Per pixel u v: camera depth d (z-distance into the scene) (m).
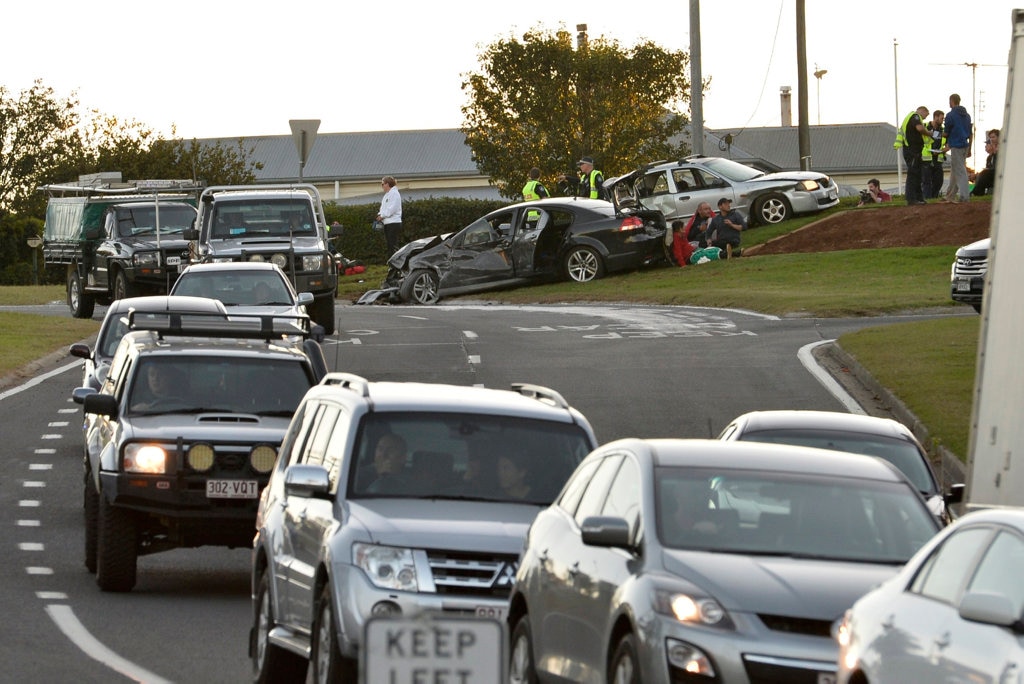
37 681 30.19
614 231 122.94
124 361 46.34
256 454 41.31
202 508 40.97
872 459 27.22
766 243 130.88
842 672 21.66
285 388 45.00
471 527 28.86
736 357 76.44
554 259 124.06
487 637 17.56
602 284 120.00
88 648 33.69
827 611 22.42
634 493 25.62
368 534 28.28
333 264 93.62
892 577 23.05
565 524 27.31
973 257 76.25
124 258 105.69
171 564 47.56
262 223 95.12
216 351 45.59
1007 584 19.39
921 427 56.91
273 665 30.84
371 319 100.69
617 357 77.81
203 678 31.23
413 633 17.52
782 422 41.53
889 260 118.50
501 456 31.28
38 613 37.66
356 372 74.38
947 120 132.75
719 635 22.17
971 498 30.72
